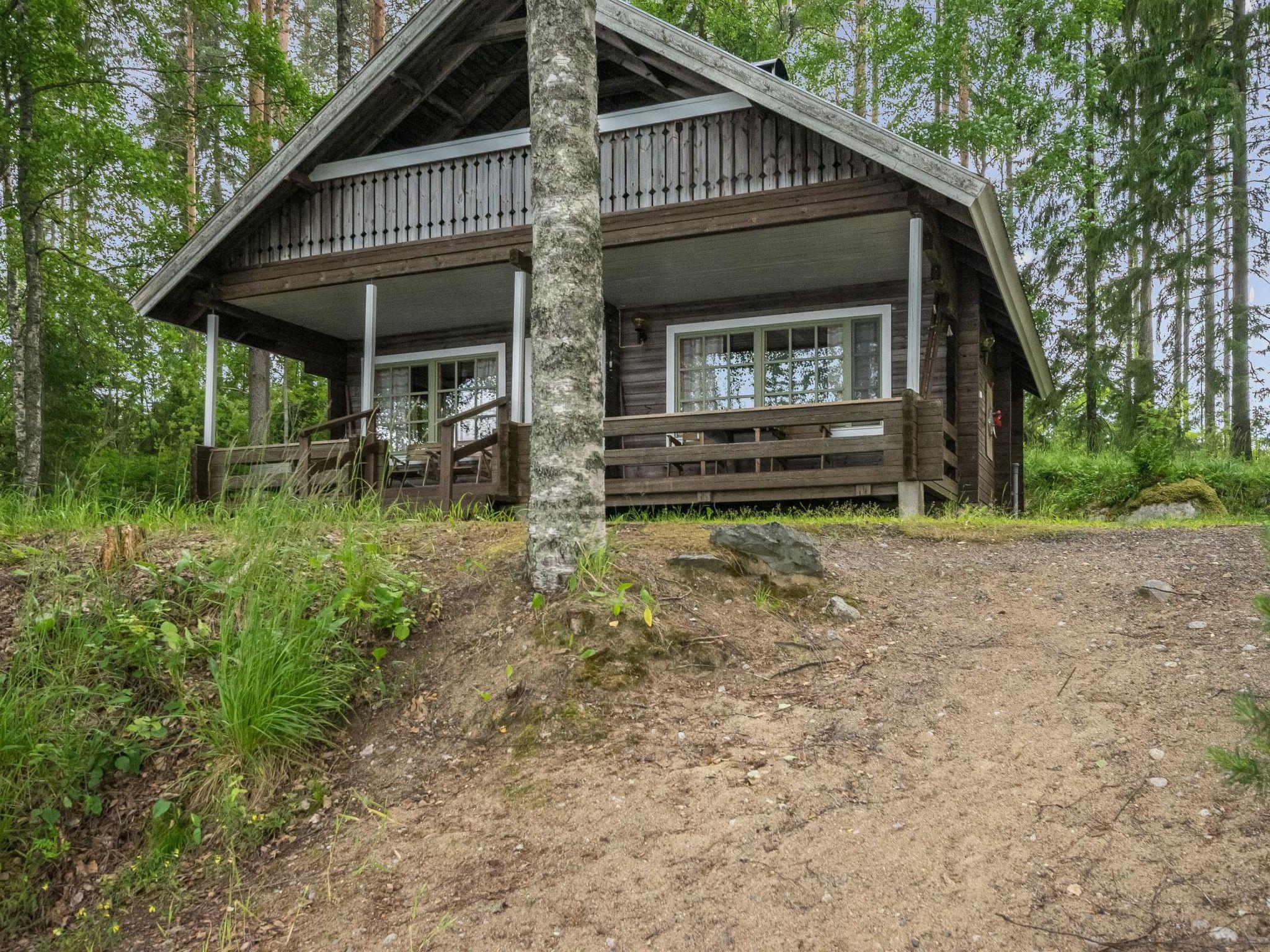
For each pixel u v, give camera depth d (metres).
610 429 10.33
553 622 4.66
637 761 3.88
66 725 4.10
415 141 12.89
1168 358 21.50
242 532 5.50
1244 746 3.52
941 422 9.28
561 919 3.04
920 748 3.85
